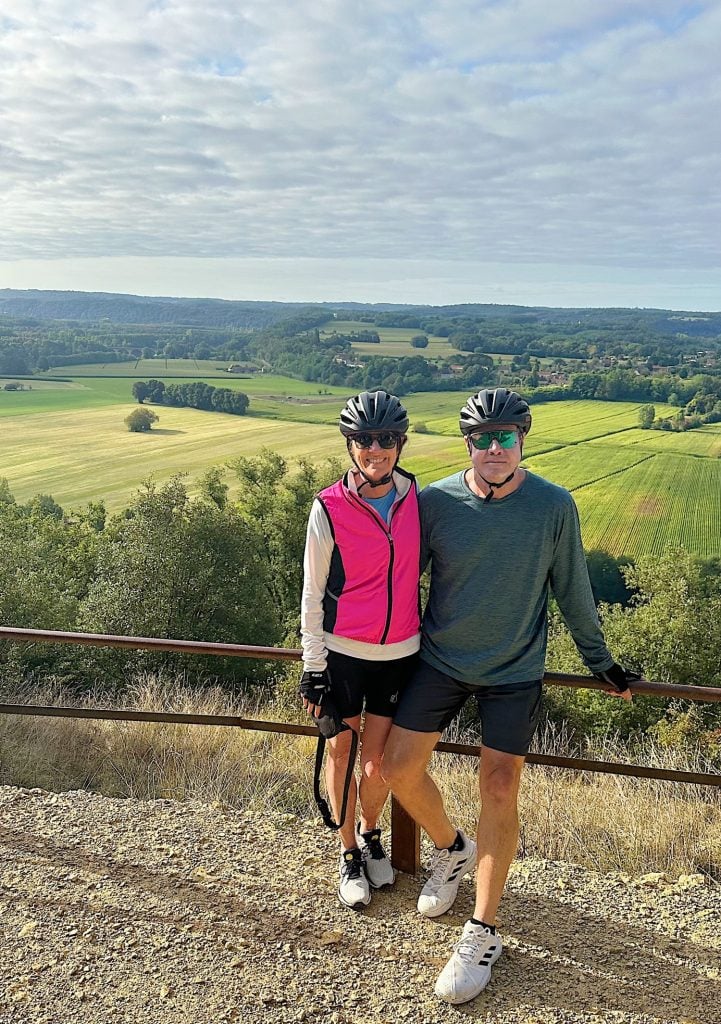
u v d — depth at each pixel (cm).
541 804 380
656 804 389
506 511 230
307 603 245
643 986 234
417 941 252
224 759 458
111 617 3088
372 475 235
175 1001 229
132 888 278
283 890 278
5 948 249
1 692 727
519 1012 225
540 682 244
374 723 260
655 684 258
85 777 444
